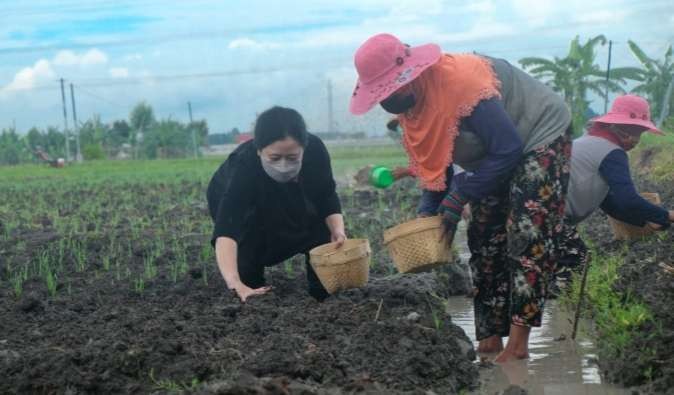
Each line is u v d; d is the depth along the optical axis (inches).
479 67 178.9
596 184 252.7
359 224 406.9
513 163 176.1
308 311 209.2
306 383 160.6
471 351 193.5
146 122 2642.7
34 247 351.9
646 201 251.8
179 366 165.5
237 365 166.4
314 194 218.4
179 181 866.8
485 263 199.5
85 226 434.0
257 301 213.3
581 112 1445.6
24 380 162.7
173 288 253.9
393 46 176.2
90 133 2689.5
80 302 238.4
